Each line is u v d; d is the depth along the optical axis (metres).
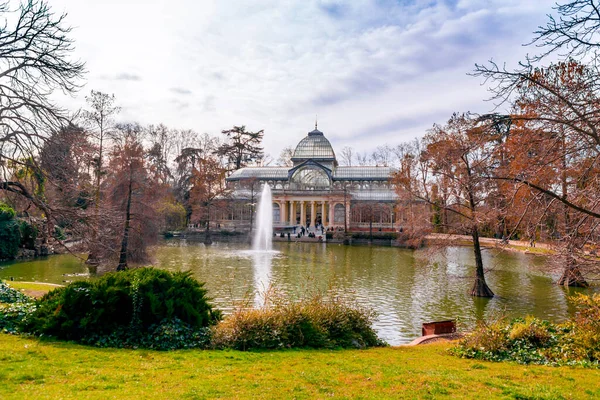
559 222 17.55
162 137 106.44
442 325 19.61
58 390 8.80
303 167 105.62
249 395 9.09
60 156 20.20
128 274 15.05
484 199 25.64
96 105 39.16
